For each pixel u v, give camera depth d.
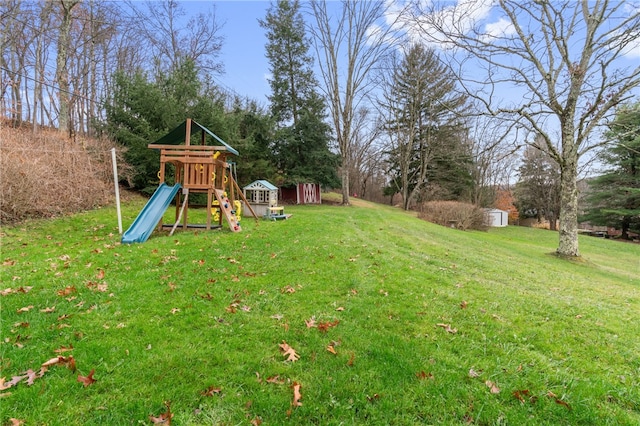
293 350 2.90
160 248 6.11
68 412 2.09
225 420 2.09
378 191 40.91
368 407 2.27
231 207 9.87
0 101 15.63
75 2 14.08
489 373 2.70
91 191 10.77
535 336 3.39
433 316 3.75
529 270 6.83
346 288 4.55
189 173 8.49
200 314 3.52
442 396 2.40
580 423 2.22
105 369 2.51
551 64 9.48
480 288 4.88
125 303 3.70
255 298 4.06
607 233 25.80
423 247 7.88
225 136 15.86
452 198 26.77
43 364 2.51
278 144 22.05
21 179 8.01
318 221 10.64
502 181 33.38
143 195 14.20
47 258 5.28
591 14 8.89
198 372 2.54
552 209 30.42
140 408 2.15
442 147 25.69
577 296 5.09
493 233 19.62
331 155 22.59
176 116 14.43
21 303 3.54
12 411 2.07
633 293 5.80
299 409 2.22
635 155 22.30
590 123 9.27
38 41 16.45
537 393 2.47
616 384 2.62
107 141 13.28
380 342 3.11
